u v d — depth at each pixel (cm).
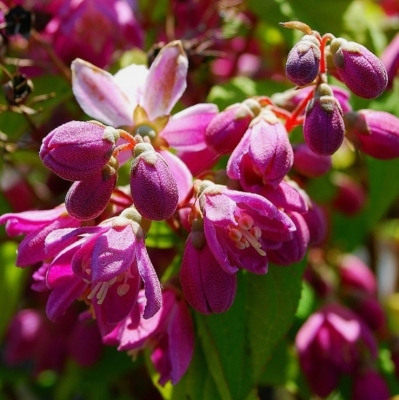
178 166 23
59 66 27
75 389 31
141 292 22
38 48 28
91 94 24
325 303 29
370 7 33
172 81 24
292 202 22
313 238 23
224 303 21
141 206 21
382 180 28
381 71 22
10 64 27
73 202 21
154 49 26
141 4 30
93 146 21
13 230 22
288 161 22
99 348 29
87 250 21
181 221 23
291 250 22
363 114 24
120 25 28
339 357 27
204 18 29
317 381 27
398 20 32
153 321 23
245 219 22
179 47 23
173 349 23
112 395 32
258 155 21
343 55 22
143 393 32
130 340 22
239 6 29
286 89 28
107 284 21
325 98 22
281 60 31
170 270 25
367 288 31
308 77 21
